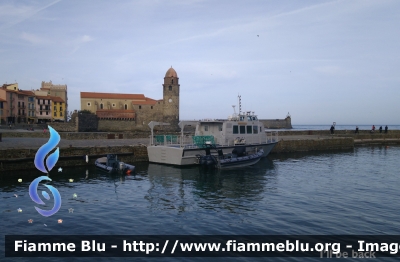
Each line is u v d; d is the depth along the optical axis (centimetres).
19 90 8262
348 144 4550
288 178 2206
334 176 2297
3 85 7862
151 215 1326
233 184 1988
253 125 3094
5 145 2734
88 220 1247
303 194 1717
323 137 4975
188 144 2759
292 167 2734
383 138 5809
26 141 3161
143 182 2022
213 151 2719
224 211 1392
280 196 1672
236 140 2881
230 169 2573
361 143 5288
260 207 1455
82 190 1767
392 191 1797
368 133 6134
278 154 3766
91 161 2648
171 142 2831
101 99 9112
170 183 2003
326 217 1300
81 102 8944
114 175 2242
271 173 2411
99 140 3834
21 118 7775
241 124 2964
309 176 2292
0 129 5556
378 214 1346
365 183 2034
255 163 2916
